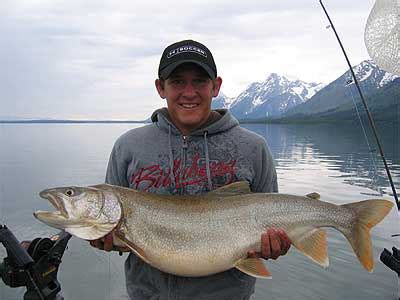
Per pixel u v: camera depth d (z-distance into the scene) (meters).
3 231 0.93
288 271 1.96
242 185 1.00
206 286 1.00
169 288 1.00
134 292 1.03
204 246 0.99
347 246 2.26
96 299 1.59
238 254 1.00
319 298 1.71
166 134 1.03
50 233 2.47
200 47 1.01
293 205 1.04
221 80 1.06
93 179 4.85
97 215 0.98
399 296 1.67
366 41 1.02
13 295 1.58
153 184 1.02
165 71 0.99
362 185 4.29
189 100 0.99
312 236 1.05
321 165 6.41
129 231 0.98
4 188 4.13
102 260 1.98
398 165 5.16
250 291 1.05
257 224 1.01
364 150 8.91
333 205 1.07
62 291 1.63
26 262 0.89
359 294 1.72
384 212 1.05
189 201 1.00
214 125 1.01
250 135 1.05
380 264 2.00
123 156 1.05
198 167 1.01
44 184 4.46
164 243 0.98
